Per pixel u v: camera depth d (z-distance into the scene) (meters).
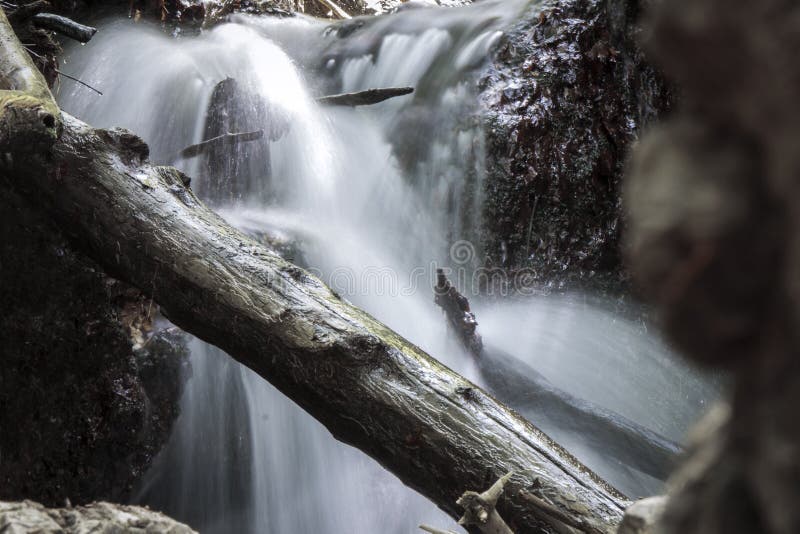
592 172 9.34
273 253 4.41
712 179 0.43
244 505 6.45
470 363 6.73
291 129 9.07
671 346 0.46
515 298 9.01
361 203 9.13
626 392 8.25
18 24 6.12
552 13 9.79
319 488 6.56
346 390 3.89
